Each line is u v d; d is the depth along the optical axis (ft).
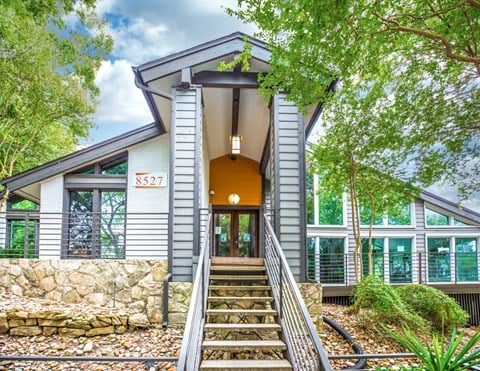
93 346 18.15
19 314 19.13
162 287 22.02
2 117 34.04
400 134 25.77
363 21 12.76
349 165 29.81
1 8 24.41
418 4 13.19
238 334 19.80
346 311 28.14
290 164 23.39
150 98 24.91
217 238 37.09
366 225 44.83
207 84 23.50
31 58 29.96
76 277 23.50
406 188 30.55
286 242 22.71
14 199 39.88
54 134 45.39
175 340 19.34
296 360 12.87
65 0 28.07
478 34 13.84
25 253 25.20
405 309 23.41
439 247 46.03
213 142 35.73
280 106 23.79
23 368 16.17
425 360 10.82
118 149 30.71
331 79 15.66
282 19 12.78
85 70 34.14
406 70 21.81
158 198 30.66
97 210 30.89
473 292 40.06
